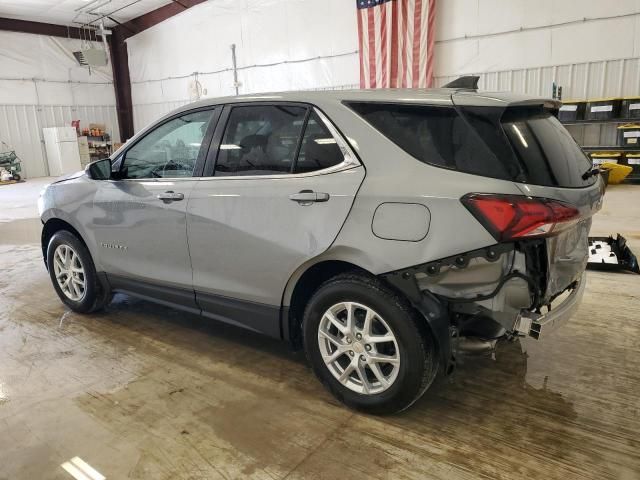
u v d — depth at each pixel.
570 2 9.32
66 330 3.38
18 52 16.28
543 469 1.89
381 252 2.05
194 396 2.47
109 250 3.24
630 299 3.57
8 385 2.64
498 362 2.73
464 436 2.10
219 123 2.69
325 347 2.34
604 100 8.99
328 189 2.20
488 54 10.37
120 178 3.14
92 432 2.20
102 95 18.48
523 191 1.85
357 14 11.60
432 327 1.97
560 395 2.40
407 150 2.08
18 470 1.97
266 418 2.27
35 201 10.37
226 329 3.32
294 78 13.48
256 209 2.43
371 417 2.25
